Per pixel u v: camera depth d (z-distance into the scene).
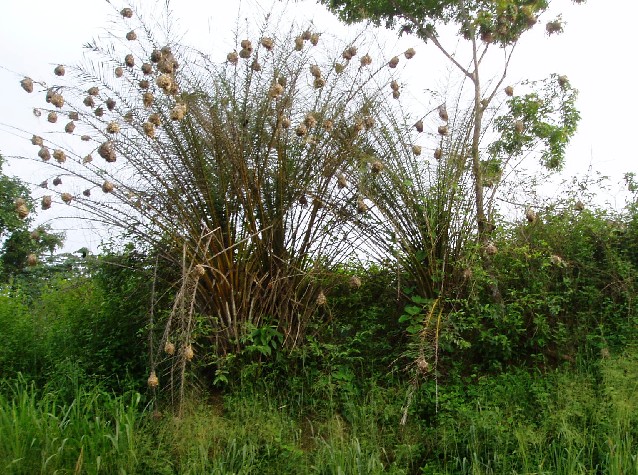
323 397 4.91
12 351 5.31
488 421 4.32
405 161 5.51
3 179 10.48
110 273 5.63
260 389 4.88
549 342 5.32
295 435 4.52
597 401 4.47
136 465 4.04
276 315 5.25
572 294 5.49
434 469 4.22
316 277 5.28
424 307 5.11
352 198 5.34
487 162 5.62
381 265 5.59
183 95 5.05
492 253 5.04
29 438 4.11
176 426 4.28
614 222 5.80
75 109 5.11
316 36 5.50
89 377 5.04
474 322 5.04
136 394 4.63
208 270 4.99
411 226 5.39
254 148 5.15
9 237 10.23
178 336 4.61
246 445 4.20
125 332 5.34
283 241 5.29
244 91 5.28
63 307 5.73
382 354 5.33
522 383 4.84
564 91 6.48
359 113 5.48
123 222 5.09
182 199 5.09
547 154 6.34
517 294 5.39
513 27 6.45
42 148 4.77
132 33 5.21
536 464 4.09
